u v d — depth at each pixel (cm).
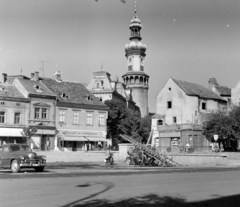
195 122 6378
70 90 7025
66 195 1094
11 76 7700
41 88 6425
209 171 2270
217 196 1103
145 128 9144
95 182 1462
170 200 1022
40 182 1459
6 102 5919
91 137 6838
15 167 2155
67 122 6606
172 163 3709
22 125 6047
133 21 13212
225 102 7162
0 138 5834
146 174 1936
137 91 12688
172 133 6275
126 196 1081
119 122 7962
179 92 6594
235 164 3469
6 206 906
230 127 5138
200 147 4662
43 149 6259
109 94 8744
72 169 2541
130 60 13112
